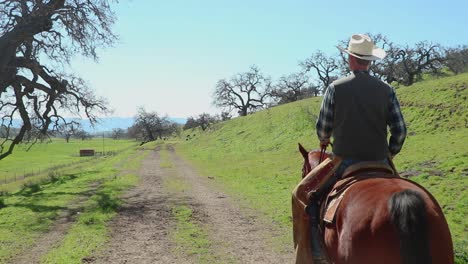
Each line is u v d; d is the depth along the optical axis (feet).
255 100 366.43
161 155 185.88
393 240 9.67
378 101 12.68
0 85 86.22
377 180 11.63
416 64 202.80
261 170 91.97
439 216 10.08
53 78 93.09
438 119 96.68
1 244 34.55
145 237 35.32
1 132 101.60
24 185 93.04
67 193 67.10
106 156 220.64
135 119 429.38
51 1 85.25
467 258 24.43
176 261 28.71
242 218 42.34
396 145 13.10
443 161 59.67
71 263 28.27
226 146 186.91
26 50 90.74
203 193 61.72
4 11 84.17
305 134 151.02
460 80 119.14
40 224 42.01
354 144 12.78
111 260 29.12
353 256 10.50
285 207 46.55
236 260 28.60
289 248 31.19
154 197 58.80
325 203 12.71
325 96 13.44
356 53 13.33
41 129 97.66
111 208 48.06
